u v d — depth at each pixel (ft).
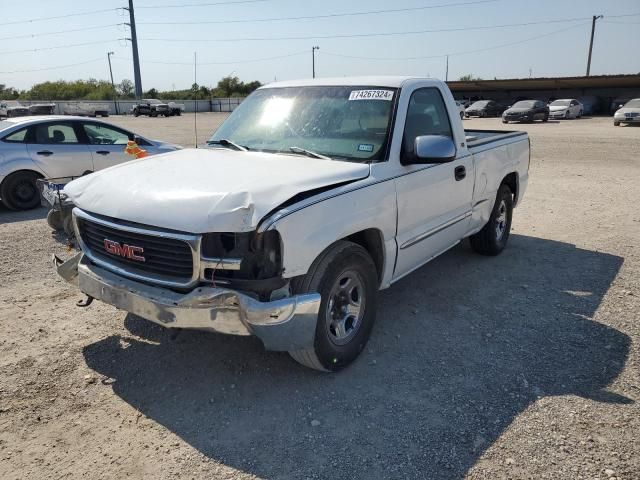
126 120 143.54
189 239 9.87
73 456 9.53
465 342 13.71
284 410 10.85
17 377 11.99
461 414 10.66
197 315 10.02
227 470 9.18
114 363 12.67
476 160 17.15
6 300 16.29
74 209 12.14
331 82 15.48
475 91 191.01
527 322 14.87
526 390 11.49
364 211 11.89
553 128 93.25
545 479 8.87
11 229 25.35
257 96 16.42
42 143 30.14
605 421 10.37
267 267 10.00
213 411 10.85
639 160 49.57
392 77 14.97
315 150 13.61
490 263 19.98
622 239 23.25
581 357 12.91
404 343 13.66
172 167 12.47
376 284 12.71
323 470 9.16
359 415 10.67
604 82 160.66
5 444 9.82
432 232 15.05
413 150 13.44
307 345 10.98
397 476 9.00
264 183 10.78
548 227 25.58
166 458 9.48
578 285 17.69
